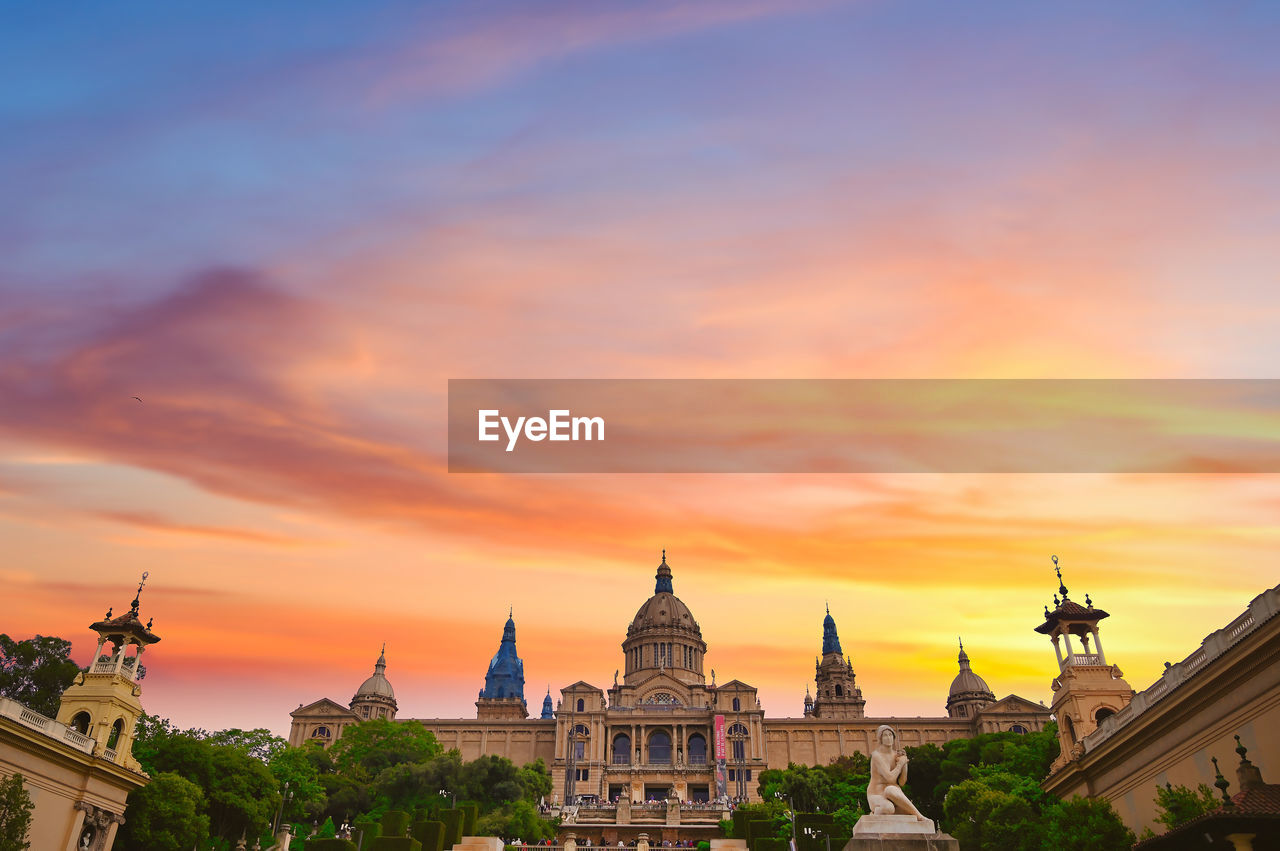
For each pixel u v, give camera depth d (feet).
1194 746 174.81
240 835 288.51
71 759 220.02
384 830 281.95
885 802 107.55
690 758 652.48
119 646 256.93
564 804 569.23
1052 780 243.19
